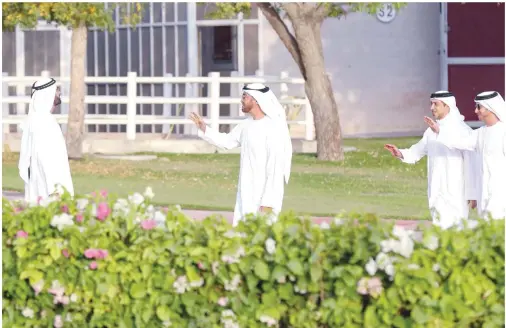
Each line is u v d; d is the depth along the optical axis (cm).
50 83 1880
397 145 4356
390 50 5088
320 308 1113
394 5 3741
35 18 3625
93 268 1178
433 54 5169
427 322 1076
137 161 3775
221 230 1170
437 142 1866
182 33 4769
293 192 2944
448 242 1102
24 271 1192
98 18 3656
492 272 1085
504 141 1791
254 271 1126
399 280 1080
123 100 4259
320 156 3866
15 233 1220
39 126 1861
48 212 1218
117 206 1245
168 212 1216
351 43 5044
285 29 3953
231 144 1769
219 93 4525
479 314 1082
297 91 4856
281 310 1126
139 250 1171
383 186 3080
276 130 1720
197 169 3519
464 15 5181
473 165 1872
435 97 1872
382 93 5084
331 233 1138
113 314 1179
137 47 4934
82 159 3803
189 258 1146
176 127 4728
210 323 1146
